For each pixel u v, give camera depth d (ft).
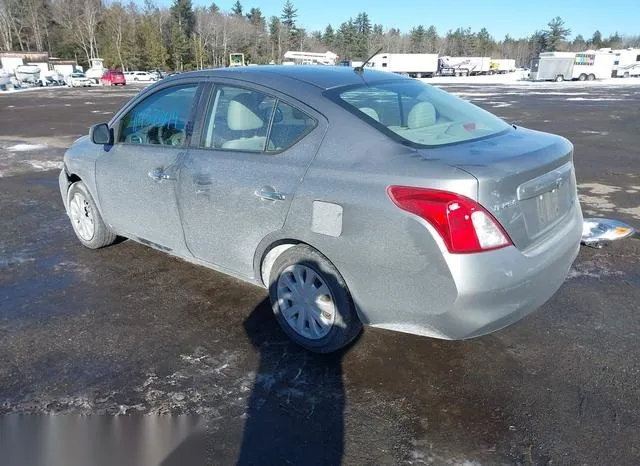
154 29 285.84
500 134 10.21
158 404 8.87
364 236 8.57
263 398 9.02
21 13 301.84
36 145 39.73
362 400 8.93
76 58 296.10
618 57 221.87
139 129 13.28
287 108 10.07
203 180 11.05
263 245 10.27
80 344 10.78
